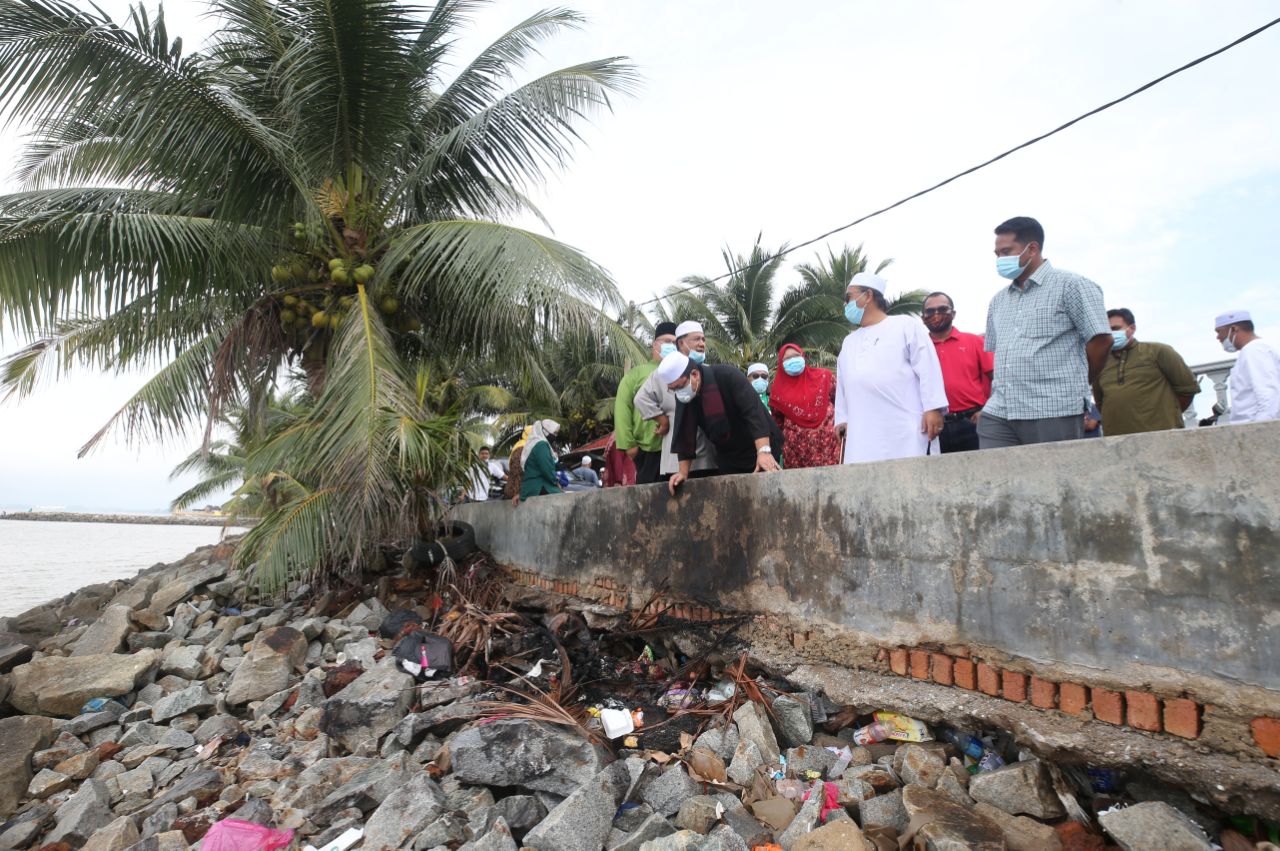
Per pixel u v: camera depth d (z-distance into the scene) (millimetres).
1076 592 2486
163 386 8578
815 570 3521
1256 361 4566
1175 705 2223
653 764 3303
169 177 7156
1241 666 2088
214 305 8531
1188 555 2215
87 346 8531
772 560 3789
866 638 3223
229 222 7539
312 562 6500
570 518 5934
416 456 6195
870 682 3166
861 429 4000
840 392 4266
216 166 7152
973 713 2740
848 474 3377
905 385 3924
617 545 5211
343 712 4223
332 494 6695
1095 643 2426
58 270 6738
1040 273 3652
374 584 7363
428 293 8727
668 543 4625
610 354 8945
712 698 3828
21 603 12953
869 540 3246
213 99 6773
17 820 3816
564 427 21766
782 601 3701
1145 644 2303
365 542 6789
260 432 9281
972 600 2807
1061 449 2564
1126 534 2367
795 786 2973
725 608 4090
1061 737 2459
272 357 8695
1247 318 4855
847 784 2859
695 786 3070
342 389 6715
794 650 3602
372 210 8211
